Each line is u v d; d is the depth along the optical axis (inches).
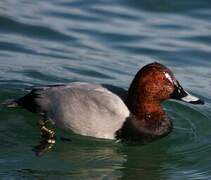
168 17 797.2
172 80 499.2
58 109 494.0
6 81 574.2
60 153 472.4
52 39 713.6
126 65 662.5
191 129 527.8
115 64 661.3
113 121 484.4
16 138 485.4
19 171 439.5
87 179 442.6
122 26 761.6
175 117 546.0
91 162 467.5
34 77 596.4
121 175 455.5
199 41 737.6
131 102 496.1
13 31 721.0
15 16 748.0
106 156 478.0
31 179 430.0
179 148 499.8
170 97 501.0
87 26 753.0
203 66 685.9
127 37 733.9
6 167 443.8
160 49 712.4
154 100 498.0
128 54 695.7
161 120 502.6
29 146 476.4
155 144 499.8
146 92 494.3
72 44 705.0
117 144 489.7
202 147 502.0
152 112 498.3
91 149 483.5
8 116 511.5
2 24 729.0
